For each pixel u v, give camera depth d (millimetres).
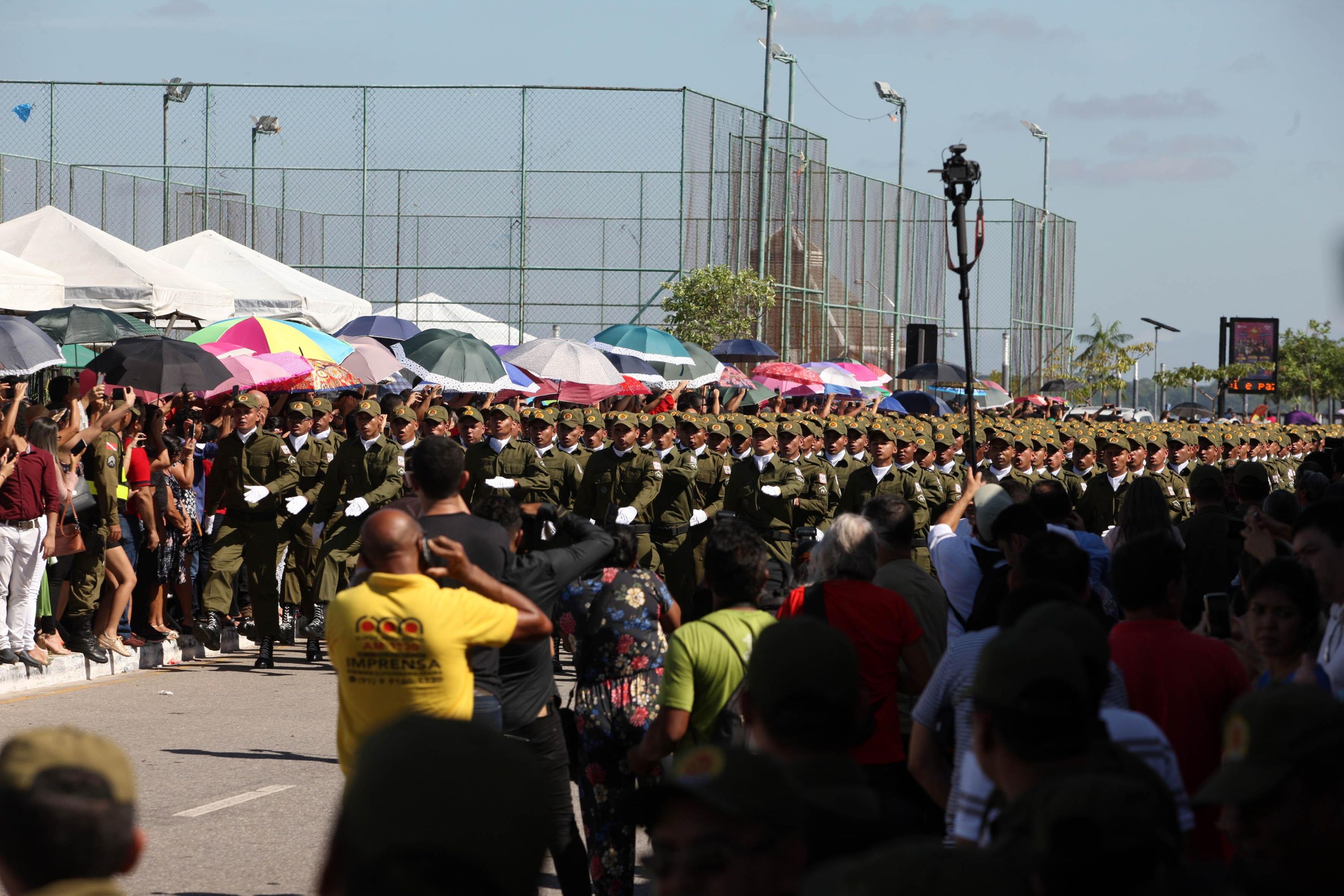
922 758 7859
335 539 23312
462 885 2596
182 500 23531
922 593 10602
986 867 3215
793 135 58438
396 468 23234
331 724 18547
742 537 9750
